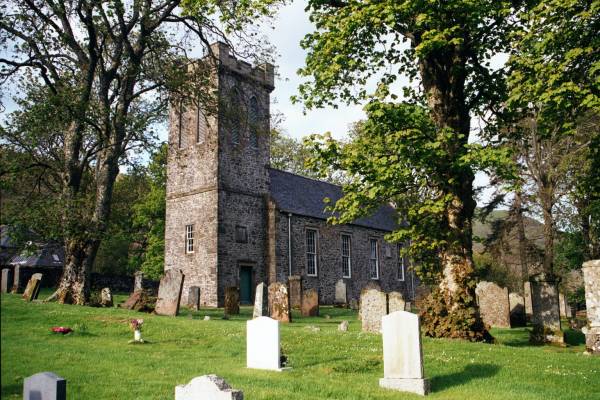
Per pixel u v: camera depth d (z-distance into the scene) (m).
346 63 15.82
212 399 6.47
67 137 22.77
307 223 37.72
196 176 33.91
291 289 29.92
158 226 44.31
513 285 41.56
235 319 21.03
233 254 32.59
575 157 23.09
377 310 16.84
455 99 16.12
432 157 13.58
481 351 12.89
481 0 13.28
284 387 9.08
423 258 17.09
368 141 14.48
